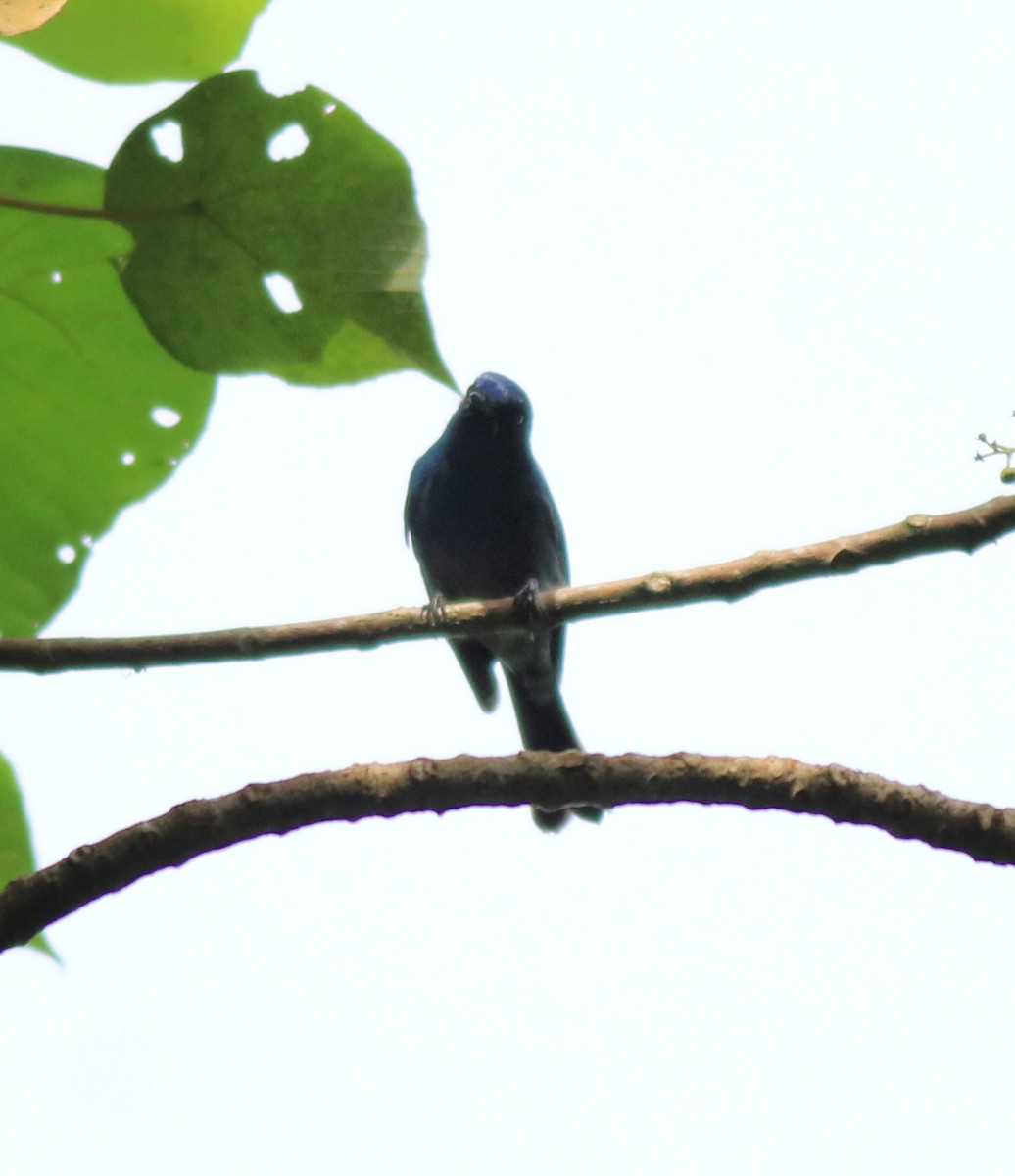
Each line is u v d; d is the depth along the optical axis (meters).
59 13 6.39
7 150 6.39
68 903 6.70
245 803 6.83
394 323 6.60
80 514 7.86
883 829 6.85
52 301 7.07
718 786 6.91
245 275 6.54
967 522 7.40
